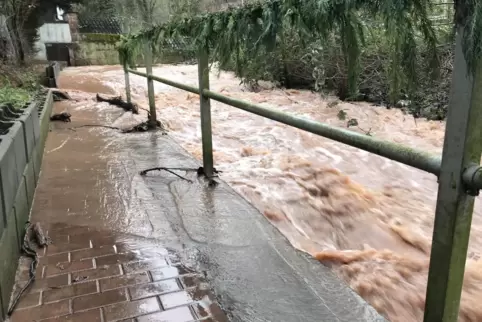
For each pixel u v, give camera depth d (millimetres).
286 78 9469
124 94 9578
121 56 6785
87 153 4223
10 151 2109
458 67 988
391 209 3529
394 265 2504
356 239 3020
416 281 2369
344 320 1683
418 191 4035
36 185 3229
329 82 8219
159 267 2043
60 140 4801
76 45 15867
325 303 1792
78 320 1644
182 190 3150
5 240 1797
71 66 15688
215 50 2453
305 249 2680
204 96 3225
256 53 1949
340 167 4680
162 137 4945
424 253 2795
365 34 1402
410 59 1199
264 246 2287
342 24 1364
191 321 1646
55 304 1745
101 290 1847
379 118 6621
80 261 2094
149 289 1856
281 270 2051
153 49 3973
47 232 2418
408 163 1221
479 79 963
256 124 6570
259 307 1748
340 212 3369
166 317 1667
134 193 3062
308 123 1845
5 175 1914
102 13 17344
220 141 5617
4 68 8227
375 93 7125
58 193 3064
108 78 11906
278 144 5488
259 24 1839
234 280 1945
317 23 1404
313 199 3557
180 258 2139
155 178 3426
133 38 4777
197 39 2652
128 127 5559
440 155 1128
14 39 10344
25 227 2369
